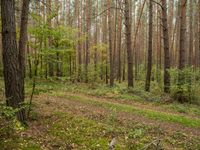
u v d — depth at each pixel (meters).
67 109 13.14
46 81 12.64
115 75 41.84
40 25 11.62
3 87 16.42
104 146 8.20
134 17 48.53
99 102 15.74
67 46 19.94
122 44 47.84
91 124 10.40
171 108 15.28
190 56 34.50
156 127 10.70
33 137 8.55
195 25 40.88
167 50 19.12
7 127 8.23
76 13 39.41
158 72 31.23
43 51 11.60
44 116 11.24
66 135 9.06
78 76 31.36
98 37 51.56
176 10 43.09
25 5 10.15
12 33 9.12
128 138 9.11
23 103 9.69
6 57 9.16
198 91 17.33
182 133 10.16
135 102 16.83
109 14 28.31
